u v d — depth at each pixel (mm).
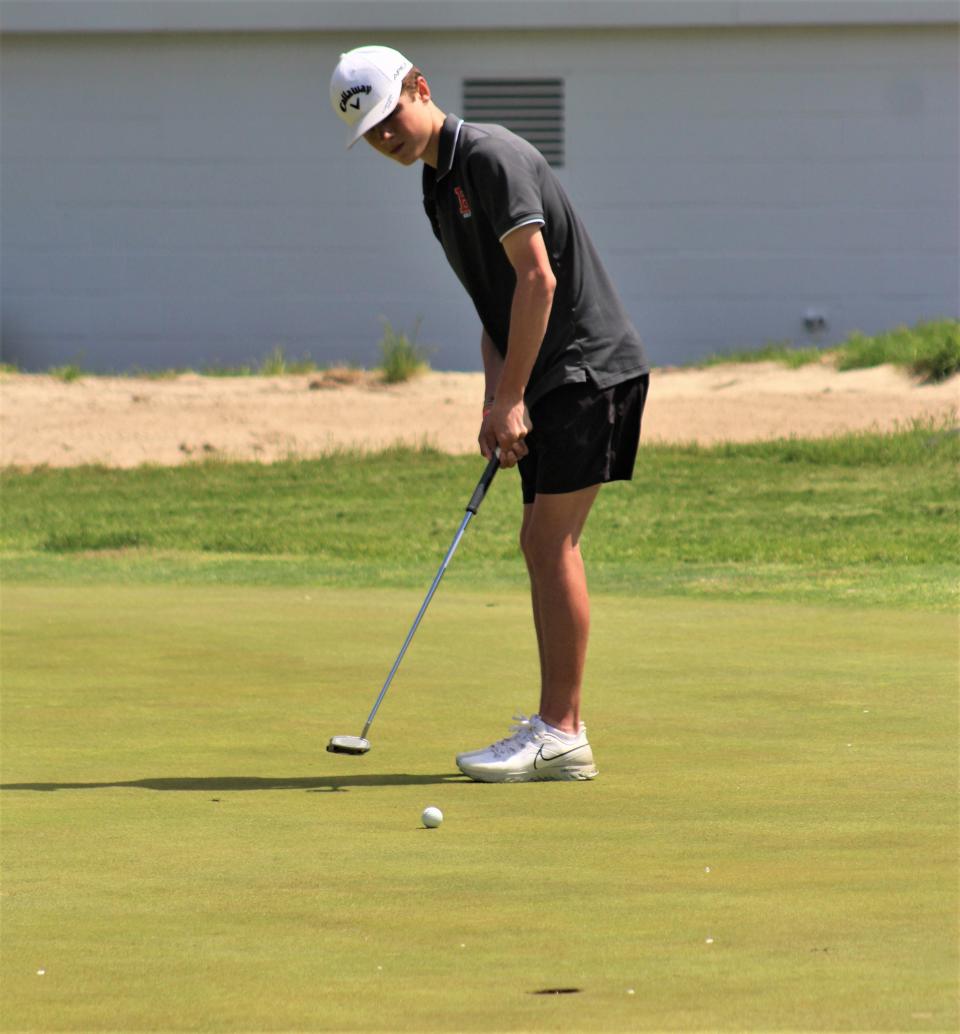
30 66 78500
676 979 8469
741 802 13398
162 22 76875
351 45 77750
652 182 77812
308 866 11305
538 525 15656
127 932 9594
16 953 9156
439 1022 7828
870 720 17297
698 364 70438
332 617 26531
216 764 15375
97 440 59438
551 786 14328
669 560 38250
